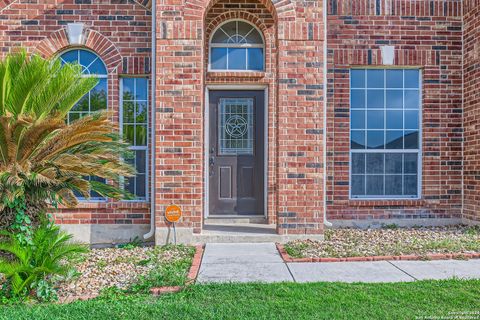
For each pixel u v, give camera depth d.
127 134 7.06
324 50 6.30
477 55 6.93
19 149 4.50
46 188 4.54
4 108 4.46
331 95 7.29
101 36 6.88
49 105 4.70
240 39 7.41
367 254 5.40
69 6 6.86
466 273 4.57
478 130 6.93
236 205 7.48
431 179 7.37
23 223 4.37
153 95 6.44
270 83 7.29
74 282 4.55
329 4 7.27
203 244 6.16
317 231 6.20
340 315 3.37
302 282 4.29
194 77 6.19
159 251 5.77
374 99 7.45
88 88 4.99
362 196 7.46
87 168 4.62
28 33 6.84
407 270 4.72
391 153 7.48
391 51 7.30
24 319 3.41
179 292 4.03
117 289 4.22
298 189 6.20
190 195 6.18
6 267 3.90
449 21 7.38
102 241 6.75
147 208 6.80
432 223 7.36
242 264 5.05
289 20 6.21
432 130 7.39
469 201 7.18
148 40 6.92
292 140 6.20
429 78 7.38
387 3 7.31
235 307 3.56
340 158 7.29
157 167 6.17
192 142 6.18
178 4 6.19
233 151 7.48
